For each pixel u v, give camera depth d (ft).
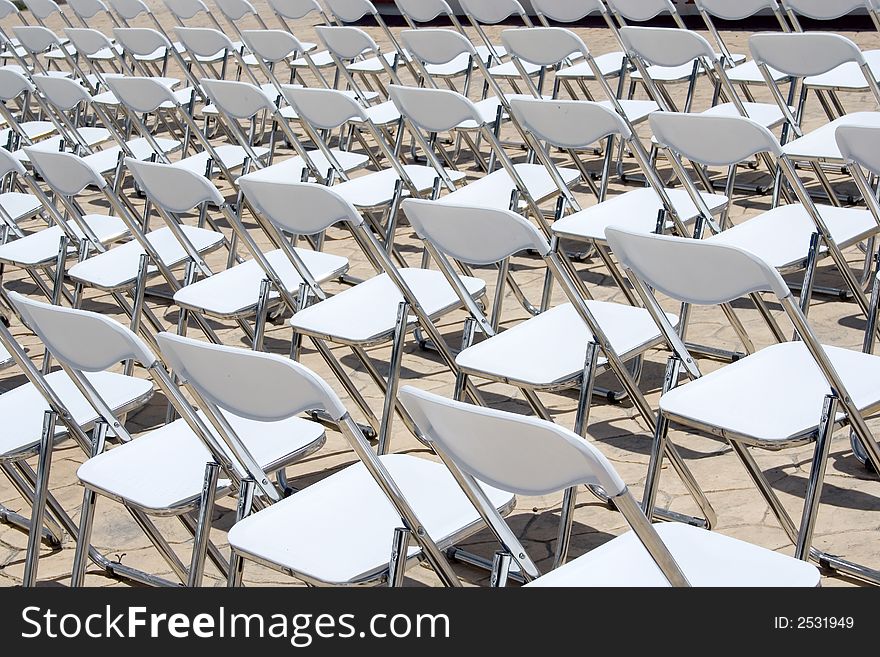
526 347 10.48
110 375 11.02
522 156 22.48
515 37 17.60
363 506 8.34
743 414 8.71
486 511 7.52
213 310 12.60
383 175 16.35
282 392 7.42
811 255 11.09
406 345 14.92
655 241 8.55
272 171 17.33
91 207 22.57
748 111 16.83
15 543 11.27
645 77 17.28
